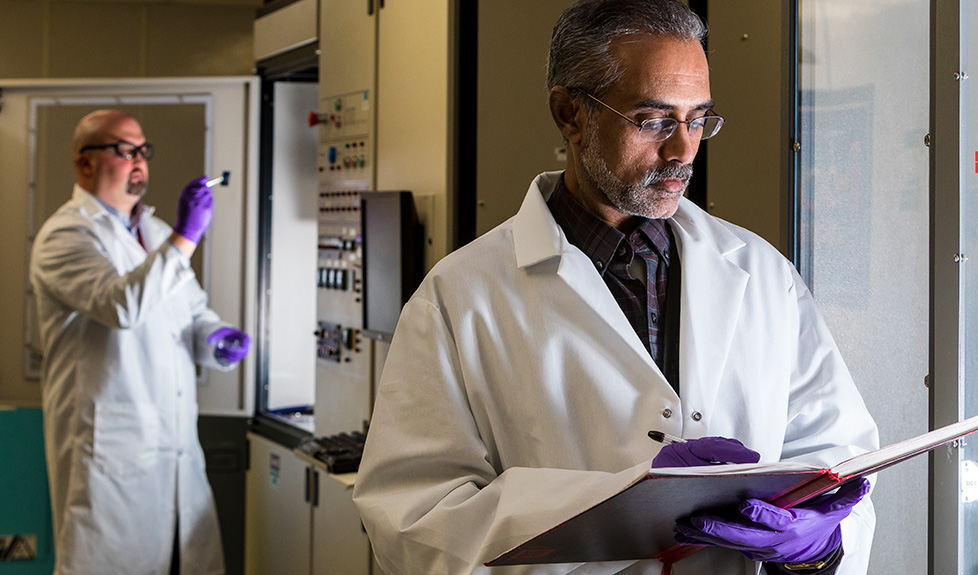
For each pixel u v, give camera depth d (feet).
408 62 7.85
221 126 11.28
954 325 4.13
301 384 11.57
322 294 9.43
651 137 3.39
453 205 7.20
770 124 5.27
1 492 10.57
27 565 10.67
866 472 2.74
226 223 11.31
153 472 9.64
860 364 4.70
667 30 3.41
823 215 4.89
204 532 10.16
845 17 4.69
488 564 2.94
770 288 3.94
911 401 4.42
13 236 11.87
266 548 10.53
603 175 3.55
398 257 7.48
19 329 11.94
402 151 7.97
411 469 3.70
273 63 10.84
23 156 11.76
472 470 3.68
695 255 3.83
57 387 9.57
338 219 9.09
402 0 7.93
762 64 5.32
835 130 4.79
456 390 3.76
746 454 2.96
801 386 3.87
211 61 12.35
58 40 12.51
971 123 4.12
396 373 3.91
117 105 11.59
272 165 11.32
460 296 3.87
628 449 3.51
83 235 9.52
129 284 8.96
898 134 4.43
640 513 2.73
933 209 4.20
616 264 3.83
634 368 3.62
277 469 10.22
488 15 7.06
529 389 3.68
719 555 3.49
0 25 12.51
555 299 3.75
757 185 5.36
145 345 9.70
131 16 12.44
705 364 3.62
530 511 3.18
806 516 2.89
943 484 4.23
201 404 11.35
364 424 8.59
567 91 3.73
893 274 4.48
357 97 8.76
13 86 11.64
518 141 7.14
